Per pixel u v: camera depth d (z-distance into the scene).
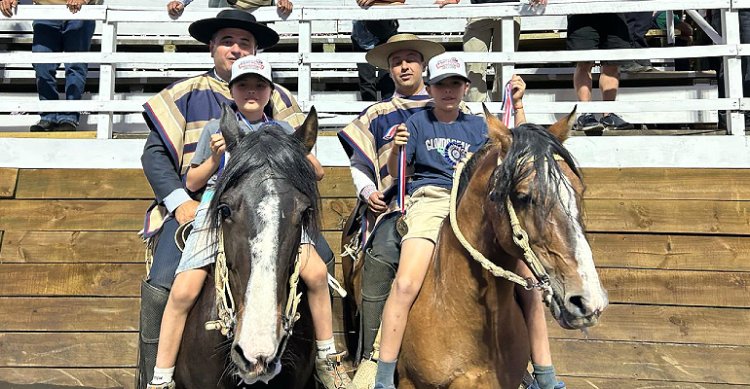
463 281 2.90
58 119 6.34
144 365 3.17
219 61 3.75
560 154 2.55
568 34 6.36
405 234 3.29
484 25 6.46
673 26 7.65
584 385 4.24
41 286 4.58
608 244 4.58
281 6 5.55
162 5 9.15
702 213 4.59
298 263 2.65
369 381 3.17
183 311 2.94
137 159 5.10
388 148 4.20
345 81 7.85
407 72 4.35
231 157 2.59
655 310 4.39
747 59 5.89
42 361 4.42
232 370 2.73
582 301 2.30
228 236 2.50
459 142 3.50
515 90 3.48
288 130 3.38
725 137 4.87
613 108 5.29
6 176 4.87
